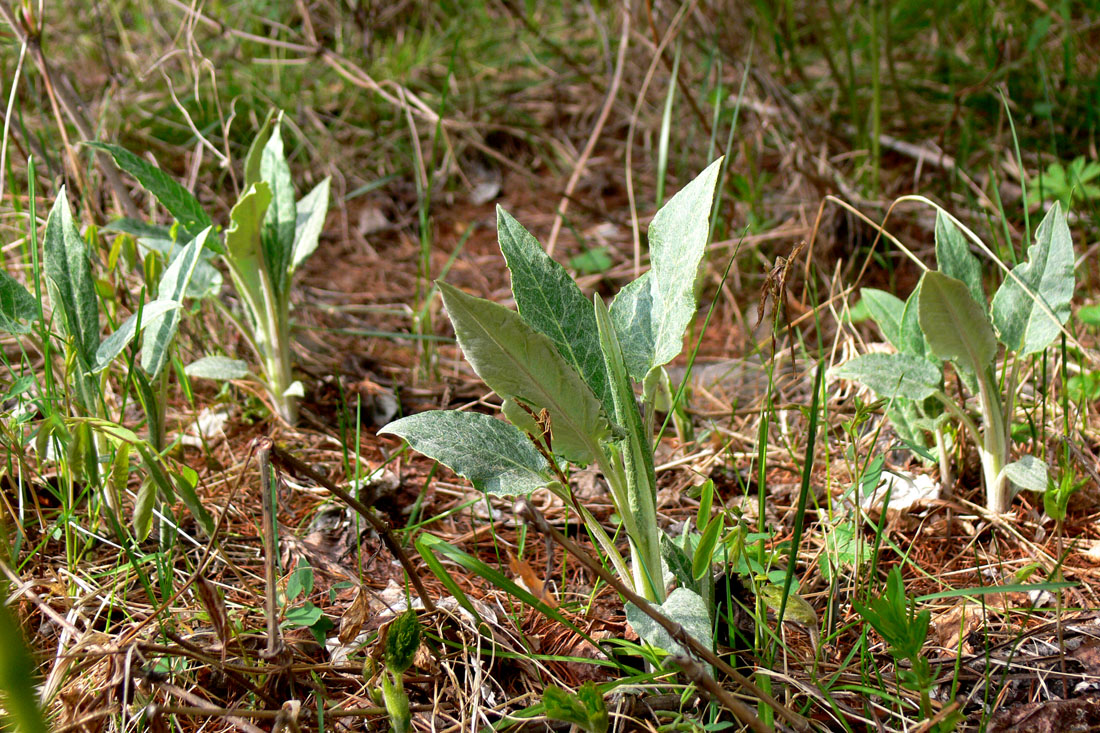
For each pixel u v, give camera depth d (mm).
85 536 1301
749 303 1862
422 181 2307
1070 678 1198
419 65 2756
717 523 1148
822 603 1264
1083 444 1392
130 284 1573
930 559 1313
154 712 1112
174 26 2781
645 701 1176
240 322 1541
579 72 2477
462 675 1210
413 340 1784
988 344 1282
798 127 2125
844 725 1155
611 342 1131
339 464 1437
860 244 1923
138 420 1458
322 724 1135
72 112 1555
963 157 2094
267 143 1472
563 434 1140
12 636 974
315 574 1297
